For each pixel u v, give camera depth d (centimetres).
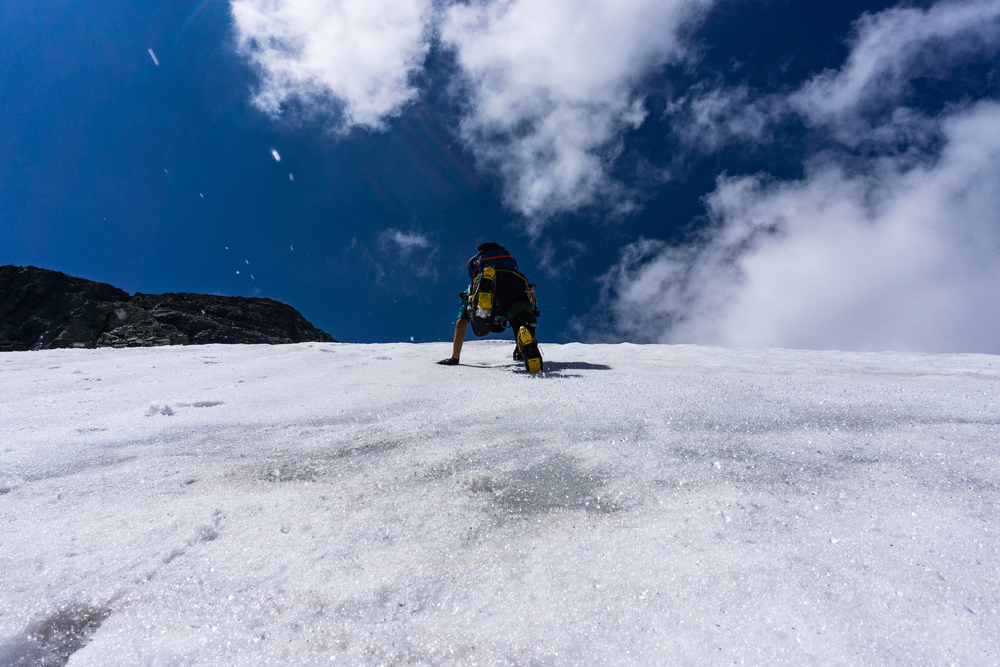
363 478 144
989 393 232
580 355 476
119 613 83
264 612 82
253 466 157
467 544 104
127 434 196
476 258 399
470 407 228
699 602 81
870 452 153
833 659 67
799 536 100
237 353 493
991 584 81
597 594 84
